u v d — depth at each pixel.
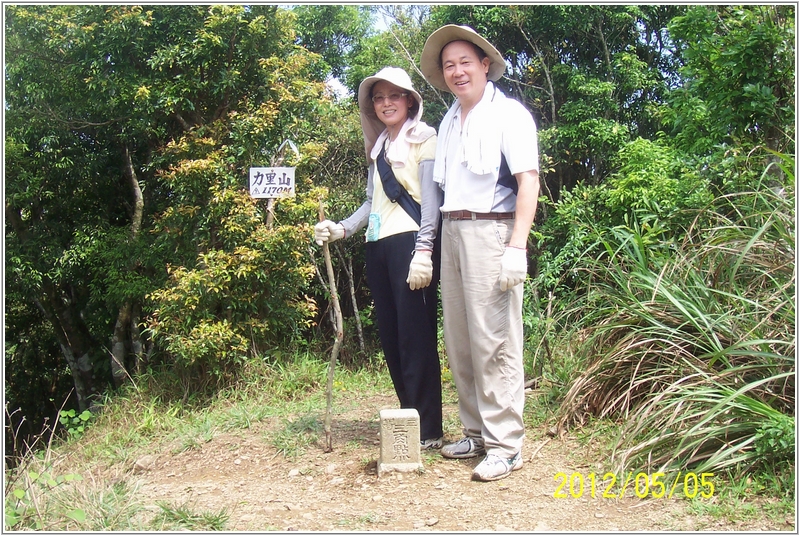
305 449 3.76
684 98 6.72
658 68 9.78
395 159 3.38
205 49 6.35
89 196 9.59
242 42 6.43
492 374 3.12
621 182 7.04
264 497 3.08
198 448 4.09
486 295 3.06
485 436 3.20
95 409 6.84
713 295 3.69
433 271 3.46
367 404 4.96
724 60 5.27
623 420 3.57
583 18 8.91
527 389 4.59
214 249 6.14
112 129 8.57
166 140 7.69
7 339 11.08
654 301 3.72
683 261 3.88
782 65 4.96
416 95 3.45
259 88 6.59
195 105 6.70
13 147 8.20
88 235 8.70
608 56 9.23
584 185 8.76
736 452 2.92
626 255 4.32
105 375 10.33
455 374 3.38
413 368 3.46
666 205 6.34
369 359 7.64
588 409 3.78
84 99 7.75
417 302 3.41
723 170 5.56
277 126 6.38
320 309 8.97
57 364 11.82
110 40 6.52
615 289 4.24
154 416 5.23
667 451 3.04
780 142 5.04
